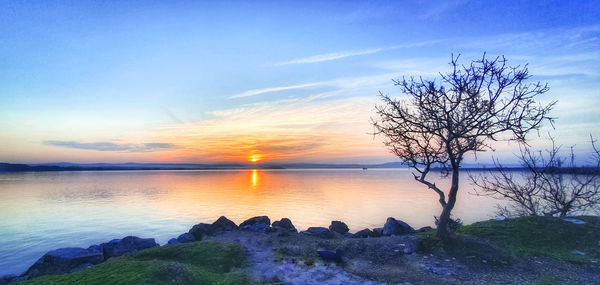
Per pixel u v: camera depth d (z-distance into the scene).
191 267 11.26
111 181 164.50
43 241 32.78
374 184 126.81
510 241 14.64
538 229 15.48
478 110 13.28
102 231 37.00
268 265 13.02
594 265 11.63
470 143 13.88
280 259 13.84
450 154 14.31
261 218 24.98
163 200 68.62
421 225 38.72
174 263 11.06
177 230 37.19
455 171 14.73
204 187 112.88
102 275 9.97
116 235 34.97
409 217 44.22
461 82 13.84
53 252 17.00
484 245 13.97
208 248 14.53
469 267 12.09
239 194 83.00
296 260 13.59
